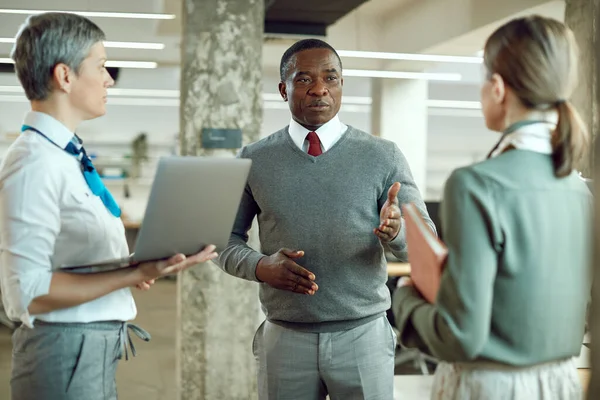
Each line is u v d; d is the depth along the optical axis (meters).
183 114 4.23
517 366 1.48
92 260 1.91
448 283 1.44
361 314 2.40
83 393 1.89
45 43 1.86
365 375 2.41
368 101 13.98
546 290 1.46
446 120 15.57
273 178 2.45
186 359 4.25
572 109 1.49
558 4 6.00
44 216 1.80
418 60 8.93
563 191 1.49
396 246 2.36
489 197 1.43
